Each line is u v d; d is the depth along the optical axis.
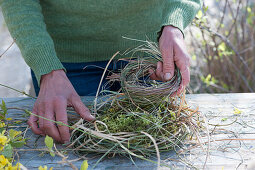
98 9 1.00
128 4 1.00
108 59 1.12
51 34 1.07
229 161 0.73
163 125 0.79
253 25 1.96
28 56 0.86
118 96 0.84
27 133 0.83
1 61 1.71
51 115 0.78
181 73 0.84
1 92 1.51
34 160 0.74
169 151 0.77
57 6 1.01
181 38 0.89
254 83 1.85
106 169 0.71
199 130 0.83
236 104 0.97
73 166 0.70
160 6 1.03
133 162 0.70
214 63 1.95
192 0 1.07
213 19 2.09
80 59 1.12
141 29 1.06
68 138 0.77
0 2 0.92
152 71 0.88
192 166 0.72
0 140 0.68
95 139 0.75
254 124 0.87
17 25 0.89
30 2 0.92
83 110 0.80
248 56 1.95
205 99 1.00
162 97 0.81
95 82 1.13
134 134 0.73
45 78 0.85
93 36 1.07
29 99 1.01
